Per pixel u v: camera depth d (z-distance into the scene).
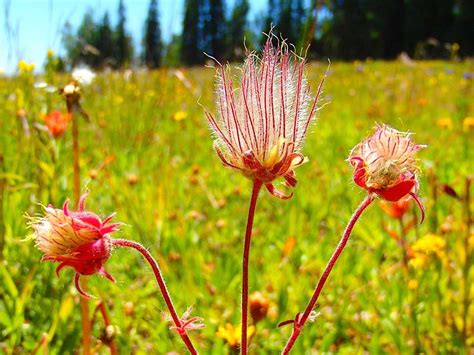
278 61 0.13
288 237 0.34
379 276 0.29
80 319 0.25
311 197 0.40
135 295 0.28
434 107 0.75
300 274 0.30
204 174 0.46
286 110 0.13
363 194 0.39
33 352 0.20
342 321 0.26
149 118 0.53
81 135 0.49
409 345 0.24
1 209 0.27
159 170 0.43
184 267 0.30
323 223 0.39
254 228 0.37
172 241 0.33
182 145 0.54
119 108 0.54
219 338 0.24
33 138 0.32
